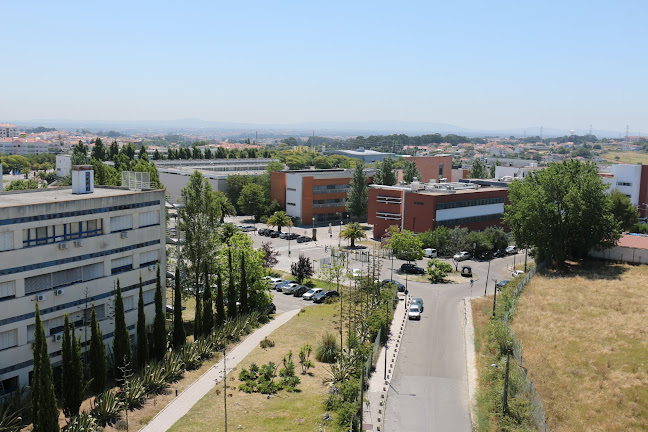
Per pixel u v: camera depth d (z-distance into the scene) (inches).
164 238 2469.2
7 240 1843.0
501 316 2721.5
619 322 2598.4
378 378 2129.7
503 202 5315.0
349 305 2974.9
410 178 6540.4
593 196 3809.1
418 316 2883.9
